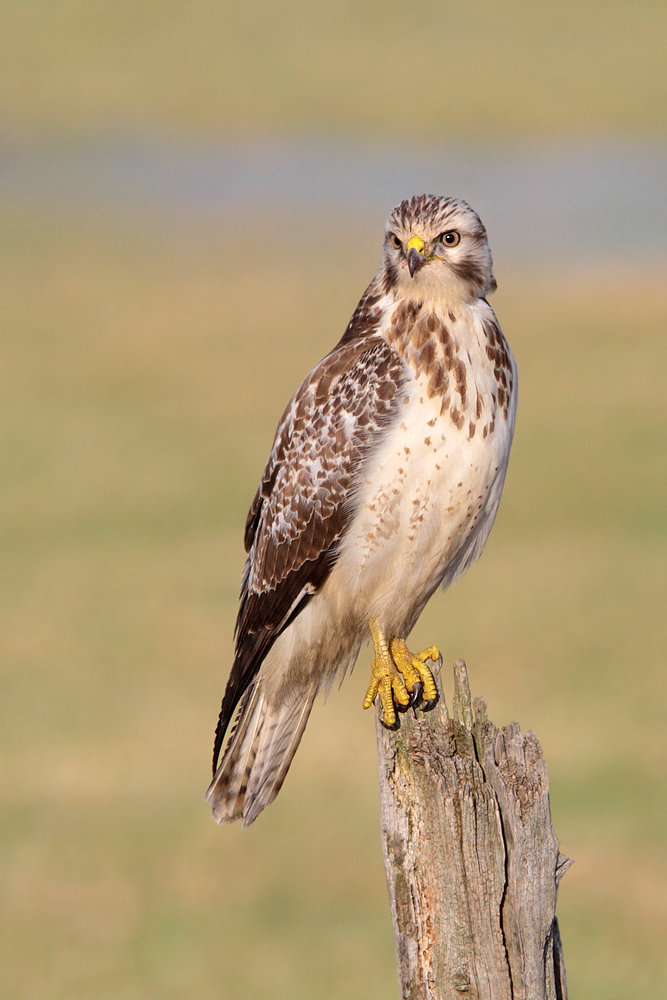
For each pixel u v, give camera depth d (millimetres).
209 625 17219
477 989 4965
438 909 4969
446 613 17500
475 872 4930
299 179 49750
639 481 22234
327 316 32875
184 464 23688
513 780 4949
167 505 21703
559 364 28359
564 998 5141
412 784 4980
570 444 24188
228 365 29422
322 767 14227
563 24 78750
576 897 11602
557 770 13516
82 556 19469
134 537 20375
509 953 4945
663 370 27844
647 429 24609
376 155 53188
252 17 84625
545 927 4957
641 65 67625
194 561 19266
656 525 20406
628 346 29359
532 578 18562
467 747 5051
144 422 26094
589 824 12562
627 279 34344
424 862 4973
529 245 38625
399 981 5074
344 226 42250
